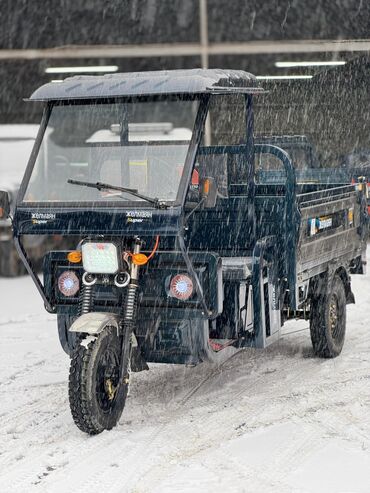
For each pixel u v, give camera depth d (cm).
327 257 1345
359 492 836
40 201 1061
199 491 849
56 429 1056
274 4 3391
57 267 1112
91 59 3612
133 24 3519
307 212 1247
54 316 1791
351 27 3244
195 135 1046
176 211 1006
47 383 1270
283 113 2102
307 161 2042
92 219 1035
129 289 1035
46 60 3603
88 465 928
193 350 1075
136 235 1023
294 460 927
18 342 1554
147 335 1084
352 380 1234
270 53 3469
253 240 1254
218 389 1218
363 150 2233
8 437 1032
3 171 2466
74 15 3512
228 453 955
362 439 987
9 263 2334
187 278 1053
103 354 1018
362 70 2212
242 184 1349
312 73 2714
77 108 1101
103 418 1020
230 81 1102
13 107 3697
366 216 1541
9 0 3494
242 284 1152
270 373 1294
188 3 3478
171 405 1145
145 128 1456
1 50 3534
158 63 3641
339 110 2191
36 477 898
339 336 1390
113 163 1086
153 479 886
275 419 1071
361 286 1948
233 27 3453
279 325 1227
